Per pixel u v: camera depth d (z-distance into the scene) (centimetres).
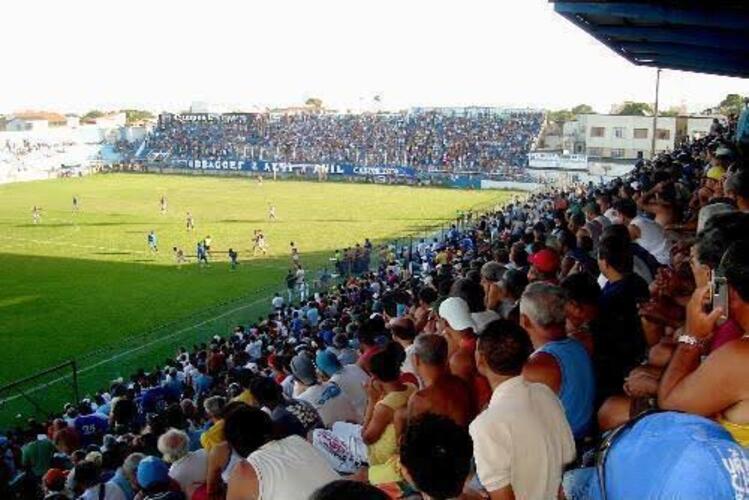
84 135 11419
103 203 6862
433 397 592
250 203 6925
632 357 626
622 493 300
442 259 2836
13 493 1207
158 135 11231
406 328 941
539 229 2056
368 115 11419
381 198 7338
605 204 1841
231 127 11169
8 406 2238
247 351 2069
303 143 10450
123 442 1220
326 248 4762
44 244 4909
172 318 3188
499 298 1006
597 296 647
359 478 680
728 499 272
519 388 487
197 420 1375
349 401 898
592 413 561
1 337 2920
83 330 3012
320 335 1775
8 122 14700
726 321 425
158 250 4722
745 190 784
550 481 473
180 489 821
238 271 4125
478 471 473
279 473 502
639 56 2783
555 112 14038
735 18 1575
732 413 376
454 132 10188
